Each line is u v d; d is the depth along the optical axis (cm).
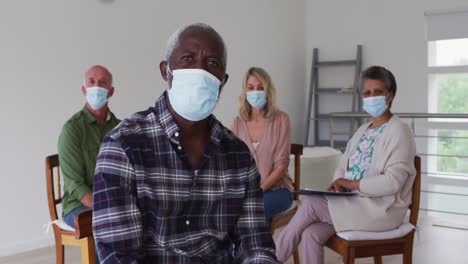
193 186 122
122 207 114
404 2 580
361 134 251
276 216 264
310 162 432
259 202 135
